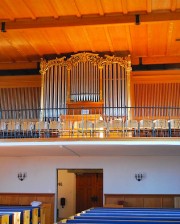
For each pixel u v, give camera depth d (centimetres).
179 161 1297
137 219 548
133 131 1207
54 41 1387
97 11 1173
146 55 1531
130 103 1416
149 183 1292
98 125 1192
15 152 1245
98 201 1784
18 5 1130
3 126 1251
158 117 1554
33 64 1603
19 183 1343
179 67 1538
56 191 1326
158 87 1548
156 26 1245
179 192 1273
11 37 1344
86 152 1234
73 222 500
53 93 1445
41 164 1347
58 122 1223
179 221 511
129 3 1117
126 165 1313
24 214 734
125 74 1432
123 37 1348
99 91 1423
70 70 1453
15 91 1616
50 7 1142
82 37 1350
